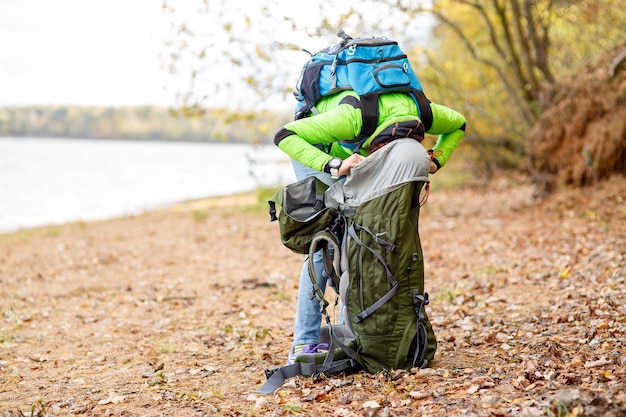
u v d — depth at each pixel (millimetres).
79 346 5438
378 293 3553
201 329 5801
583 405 2912
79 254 11172
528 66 13086
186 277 8680
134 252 11125
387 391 3469
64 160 66250
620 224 8734
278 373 3771
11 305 7012
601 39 14188
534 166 12812
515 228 9930
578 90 11508
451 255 8656
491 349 4340
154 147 129625
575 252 7555
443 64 16391
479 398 3311
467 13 15586
